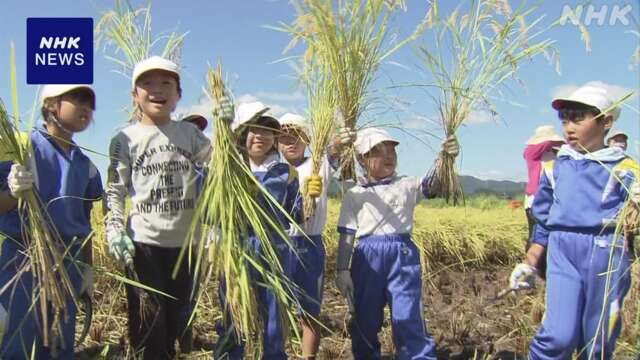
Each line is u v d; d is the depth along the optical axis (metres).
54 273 1.59
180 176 1.95
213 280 2.95
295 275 2.09
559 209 1.79
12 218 1.68
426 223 5.06
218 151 1.67
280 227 1.85
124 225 1.86
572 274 1.76
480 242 4.88
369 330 2.14
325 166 2.17
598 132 1.77
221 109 1.67
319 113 1.97
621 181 1.65
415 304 2.06
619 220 1.62
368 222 2.11
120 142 1.92
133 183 1.92
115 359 2.23
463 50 1.97
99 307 2.79
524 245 5.12
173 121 1.99
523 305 3.17
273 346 1.84
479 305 3.18
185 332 2.07
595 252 1.72
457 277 4.39
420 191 2.16
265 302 1.85
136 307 1.96
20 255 1.66
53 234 1.65
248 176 1.75
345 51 1.96
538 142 3.17
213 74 1.67
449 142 2.00
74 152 1.80
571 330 1.72
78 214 1.80
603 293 1.73
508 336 2.67
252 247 1.76
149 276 1.93
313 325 2.12
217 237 1.64
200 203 1.70
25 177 1.51
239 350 1.90
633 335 2.21
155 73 1.88
